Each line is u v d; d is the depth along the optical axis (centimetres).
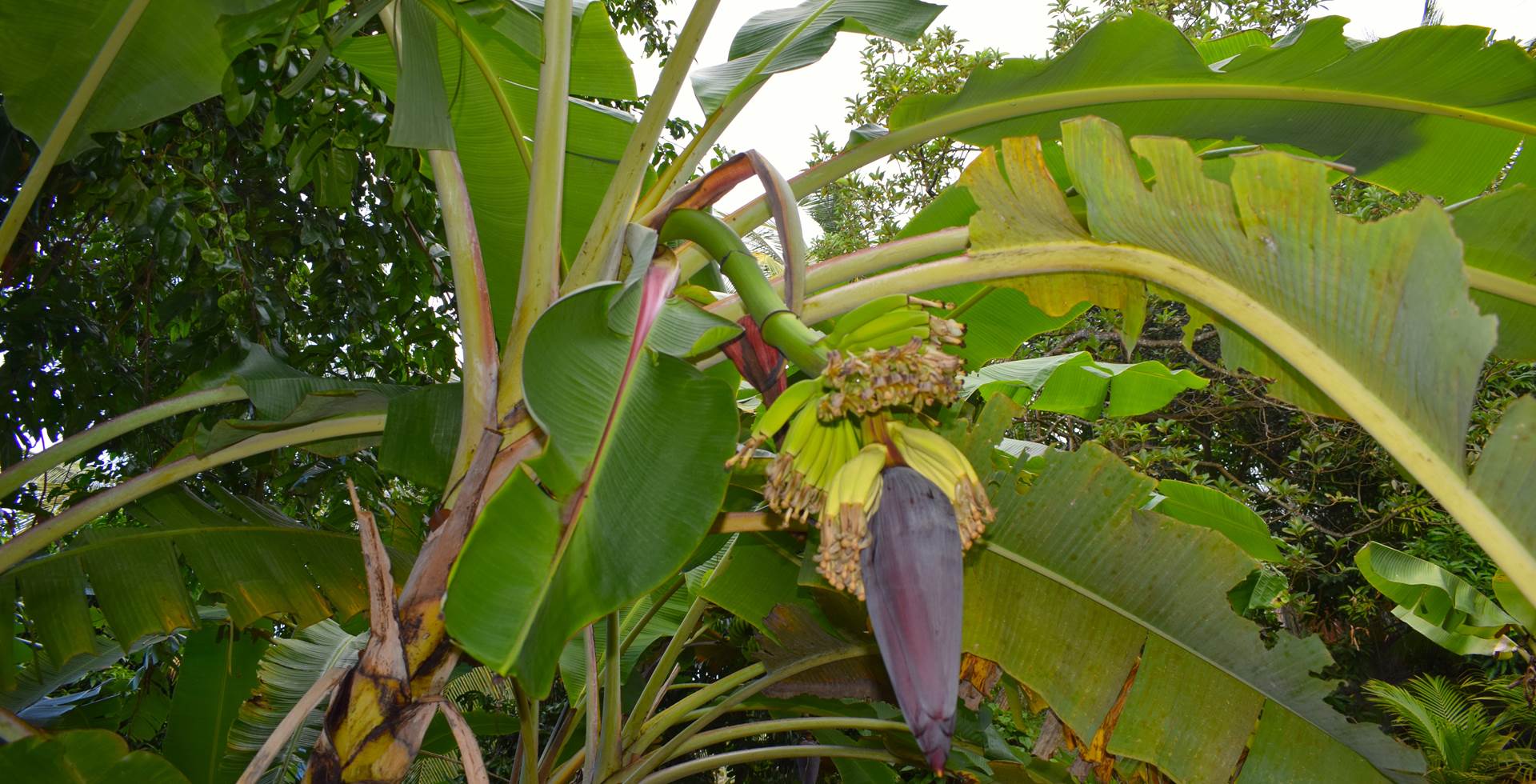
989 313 294
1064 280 209
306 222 422
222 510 307
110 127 222
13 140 293
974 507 133
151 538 269
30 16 198
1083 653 213
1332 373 150
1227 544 201
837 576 129
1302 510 893
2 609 250
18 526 374
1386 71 215
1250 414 927
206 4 207
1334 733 199
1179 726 207
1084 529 208
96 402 372
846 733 453
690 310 168
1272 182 148
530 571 116
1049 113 246
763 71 225
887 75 943
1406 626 922
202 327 374
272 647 373
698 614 367
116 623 260
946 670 118
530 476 126
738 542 291
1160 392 380
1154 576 206
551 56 195
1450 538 756
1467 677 877
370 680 153
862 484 128
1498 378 723
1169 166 161
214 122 373
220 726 356
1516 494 125
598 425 132
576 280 186
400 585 292
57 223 384
